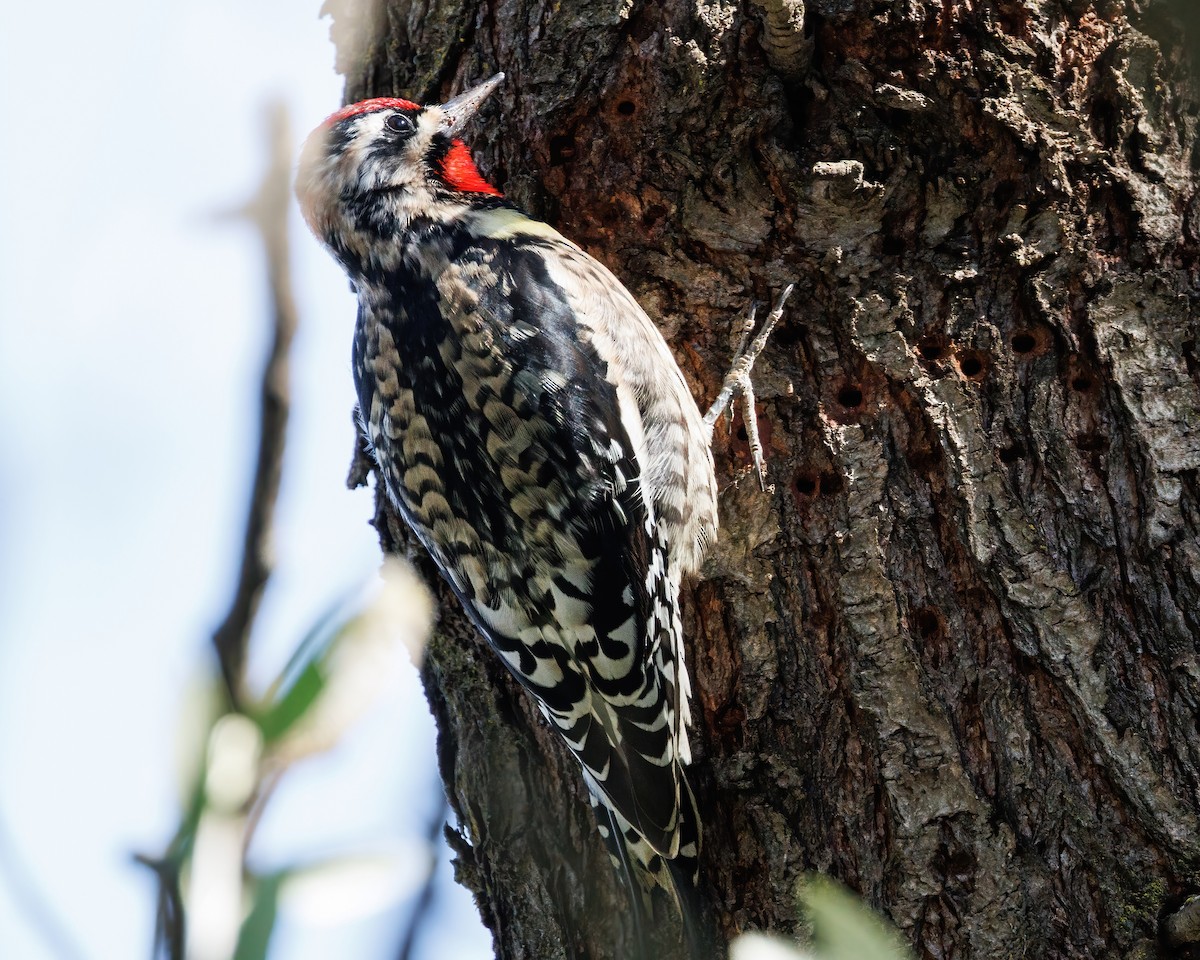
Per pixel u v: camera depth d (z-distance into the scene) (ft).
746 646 27.89
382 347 32.17
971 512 26.73
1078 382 27.25
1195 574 25.76
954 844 25.75
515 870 29.63
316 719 12.62
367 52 34.19
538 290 30.30
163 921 11.46
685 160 28.84
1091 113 27.76
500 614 29.99
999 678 26.22
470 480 30.40
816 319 28.68
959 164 27.94
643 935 27.76
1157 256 27.17
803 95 28.66
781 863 26.50
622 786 27.84
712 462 29.22
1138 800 25.04
